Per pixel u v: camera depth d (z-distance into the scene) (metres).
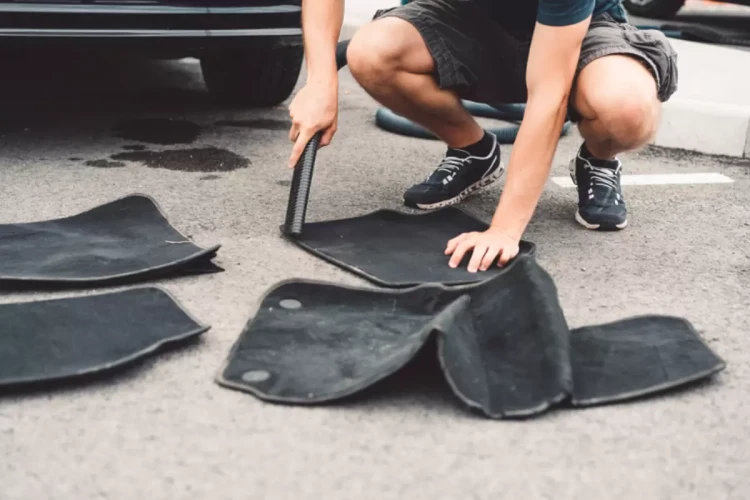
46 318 1.37
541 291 1.33
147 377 1.27
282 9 2.59
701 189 2.48
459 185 2.15
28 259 1.64
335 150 2.71
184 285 1.61
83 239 1.76
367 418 1.19
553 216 2.16
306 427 1.16
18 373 1.21
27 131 2.71
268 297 1.49
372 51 1.93
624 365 1.32
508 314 1.34
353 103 3.48
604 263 1.84
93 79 3.59
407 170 2.52
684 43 4.62
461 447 1.13
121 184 2.22
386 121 2.99
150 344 1.33
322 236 1.87
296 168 1.87
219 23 2.47
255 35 2.53
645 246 1.97
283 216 2.04
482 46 2.00
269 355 1.32
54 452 1.09
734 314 1.61
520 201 1.71
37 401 1.20
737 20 6.35
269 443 1.12
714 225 2.15
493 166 2.18
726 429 1.20
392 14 1.99
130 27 2.36
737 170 2.73
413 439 1.14
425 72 1.98
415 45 1.95
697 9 7.07
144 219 1.88
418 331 1.38
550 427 1.18
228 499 1.01
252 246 1.83
